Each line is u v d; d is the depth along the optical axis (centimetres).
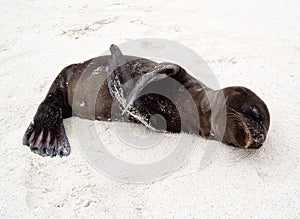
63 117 234
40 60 274
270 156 206
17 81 260
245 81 243
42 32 299
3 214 196
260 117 204
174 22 295
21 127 231
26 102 245
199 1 321
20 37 297
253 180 199
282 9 304
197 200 195
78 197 199
